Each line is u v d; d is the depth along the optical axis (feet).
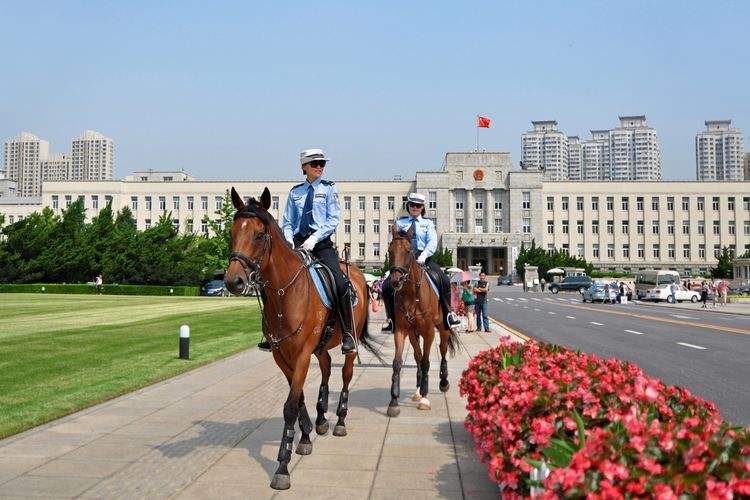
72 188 357.61
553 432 14.08
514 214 346.13
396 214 357.82
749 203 353.31
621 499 9.75
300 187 24.40
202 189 357.41
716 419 13.89
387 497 17.08
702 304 165.58
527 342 25.39
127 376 37.04
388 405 29.91
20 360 43.32
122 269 220.23
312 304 20.35
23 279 208.54
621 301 171.22
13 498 16.72
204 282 223.30
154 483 18.07
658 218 356.38
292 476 18.85
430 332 29.40
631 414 12.51
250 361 45.47
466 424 21.36
